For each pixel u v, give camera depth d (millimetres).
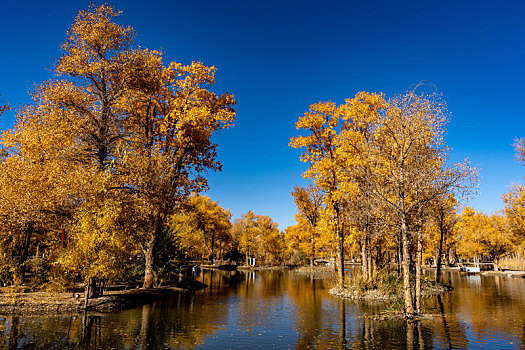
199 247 41125
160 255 25016
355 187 19781
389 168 15672
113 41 17812
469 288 27609
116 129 18438
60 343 9727
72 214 15195
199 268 59000
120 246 14789
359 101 21547
